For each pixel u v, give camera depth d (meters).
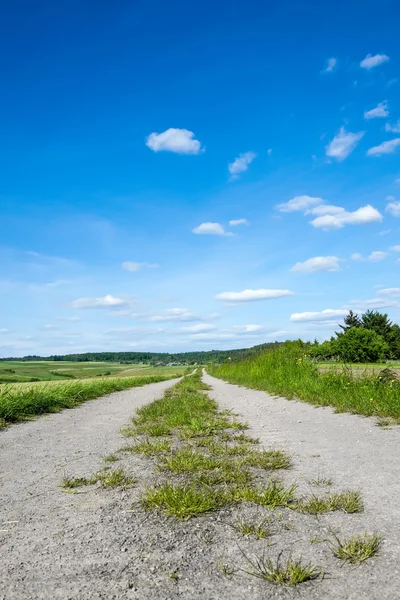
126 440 6.31
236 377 23.73
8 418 9.03
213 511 3.11
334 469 4.12
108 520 2.98
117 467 4.54
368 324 64.69
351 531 2.66
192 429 6.60
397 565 2.21
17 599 1.99
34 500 3.49
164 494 3.30
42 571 2.26
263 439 5.90
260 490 3.46
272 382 14.67
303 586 2.06
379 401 8.03
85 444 6.12
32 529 2.86
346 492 3.39
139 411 9.66
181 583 2.12
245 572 2.22
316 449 5.08
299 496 3.36
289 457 4.65
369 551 2.32
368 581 2.08
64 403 11.93
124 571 2.25
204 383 25.38
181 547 2.53
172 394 15.12
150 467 4.47
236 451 4.95
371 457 4.53
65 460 5.05
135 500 3.40
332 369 12.59
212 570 2.25
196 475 4.04
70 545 2.58
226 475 3.90
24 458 5.25
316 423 7.08
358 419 7.18
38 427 8.11
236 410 9.45
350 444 5.26
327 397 9.47
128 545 2.57
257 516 2.99
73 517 3.07
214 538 2.65
